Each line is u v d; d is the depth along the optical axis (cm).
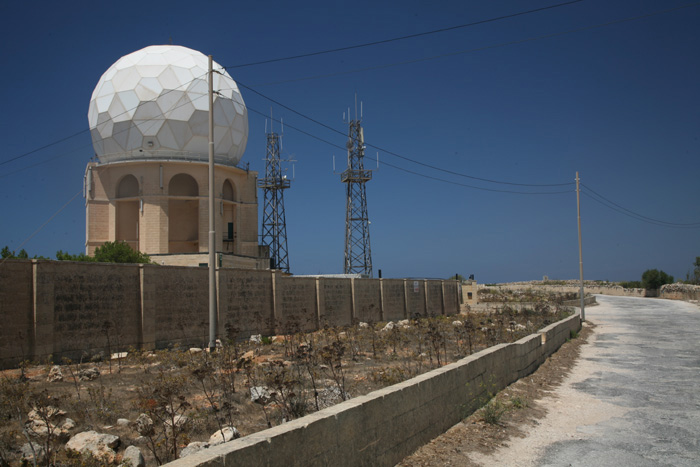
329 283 2736
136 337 1664
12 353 1325
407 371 1209
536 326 2336
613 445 788
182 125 3547
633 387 1235
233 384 1084
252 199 4022
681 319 3475
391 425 647
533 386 1202
